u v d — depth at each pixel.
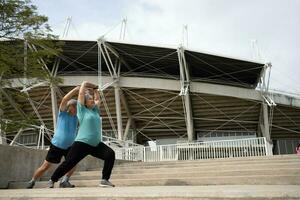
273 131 41.78
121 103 36.69
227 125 40.88
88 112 5.78
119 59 33.44
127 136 41.25
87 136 5.62
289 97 35.66
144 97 36.00
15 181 8.91
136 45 30.28
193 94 34.59
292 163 7.61
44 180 9.39
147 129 42.34
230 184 6.17
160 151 18.92
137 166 10.41
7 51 10.77
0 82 11.16
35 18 11.16
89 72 34.72
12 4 10.58
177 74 37.03
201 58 31.95
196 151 18.83
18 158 9.12
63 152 6.52
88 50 32.12
